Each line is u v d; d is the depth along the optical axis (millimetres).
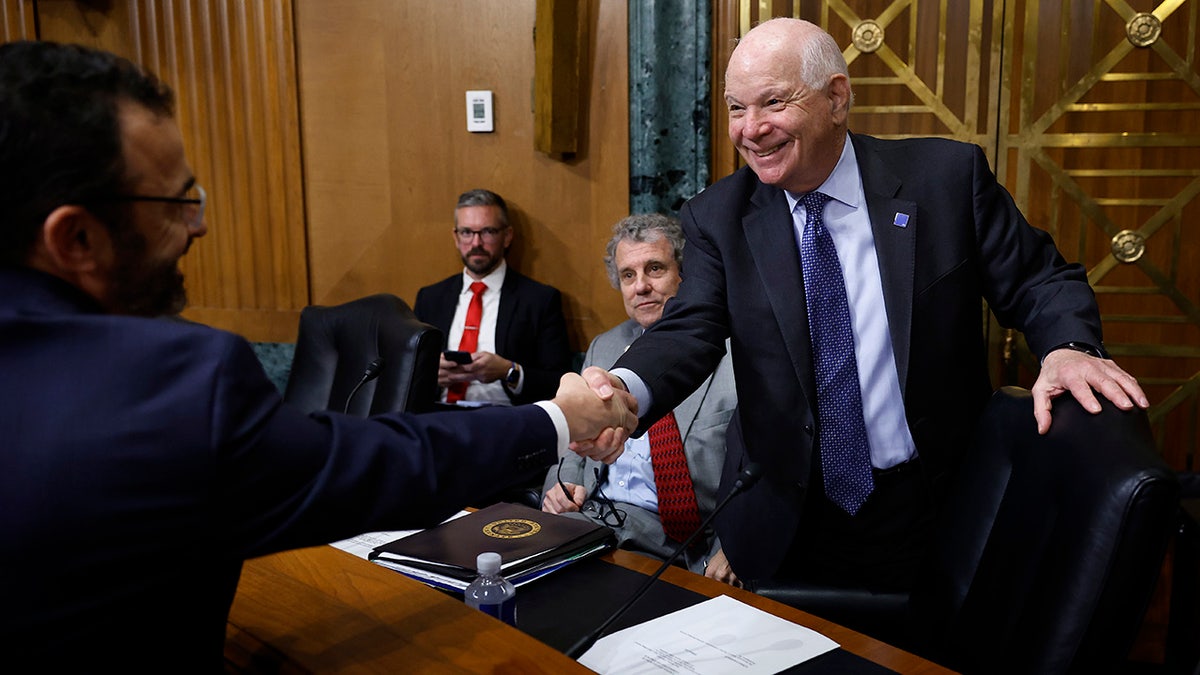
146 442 730
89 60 780
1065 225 2975
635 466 2201
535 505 2502
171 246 836
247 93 3562
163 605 781
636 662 1113
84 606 725
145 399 744
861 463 1727
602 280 3289
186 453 740
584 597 1330
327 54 3484
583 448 1386
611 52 3127
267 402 815
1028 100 2916
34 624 708
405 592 1148
